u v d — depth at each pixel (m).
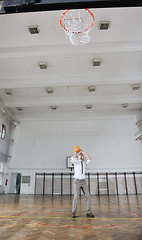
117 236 2.62
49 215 4.54
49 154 15.66
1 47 7.98
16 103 13.26
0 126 13.23
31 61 9.12
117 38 7.56
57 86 11.60
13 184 15.34
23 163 15.47
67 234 2.77
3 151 13.88
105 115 16.00
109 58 8.96
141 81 10.17
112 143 15.67
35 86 10.62
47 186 14.67
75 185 4.50
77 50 8.00
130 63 9.39
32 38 7.53
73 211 4.29
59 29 7.09
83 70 9.91
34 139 16.19
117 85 11.60
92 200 9.01
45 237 2.63
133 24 6.86
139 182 14.47
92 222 3.61
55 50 8.05
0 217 4.30
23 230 3.04
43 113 15.78
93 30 7.12
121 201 8.16
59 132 16.28
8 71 9.95
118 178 14.61
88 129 16.20
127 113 15.70
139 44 7.76
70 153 15.58
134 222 3.54
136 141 15.55
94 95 12.88
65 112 15.64
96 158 15.27
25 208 6.03
